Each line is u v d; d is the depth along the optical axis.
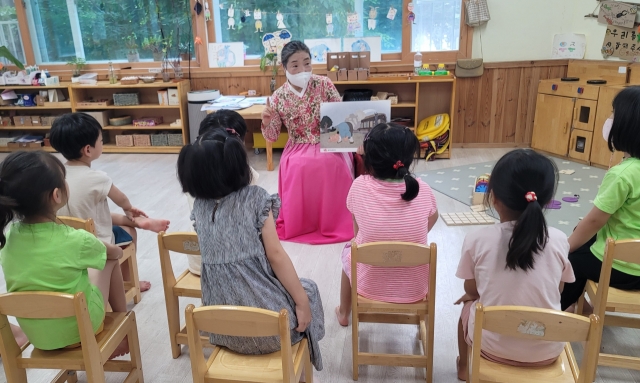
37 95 5.09
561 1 4.41
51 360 1.47
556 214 3.18
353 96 4.48
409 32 4.64
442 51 4.69
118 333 1.60
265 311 1.22
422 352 1.95
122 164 4.69
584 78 4.40
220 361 1.40
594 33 4.35
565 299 1.87
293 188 2.95
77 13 5.08
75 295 1.34
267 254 1.41
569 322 1.16
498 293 1.37
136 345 1.72
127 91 5.14
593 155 4.12
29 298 1.34
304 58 2.88
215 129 1.51
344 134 2.83
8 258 1.42
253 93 4.91
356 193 1.82
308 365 1.54
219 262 1.39
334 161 2.92
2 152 5.20
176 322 1.92
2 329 1.44
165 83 4.80
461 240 2.91
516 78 4.63
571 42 4.46
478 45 4.62
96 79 5.05
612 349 1.92
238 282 1.38
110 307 2.01
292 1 4.74
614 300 1.65
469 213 3.25
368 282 1.75
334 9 4.71
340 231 3.00
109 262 1.81
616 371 1.80
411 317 1.88
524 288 1.34
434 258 1.58
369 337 2.04
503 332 1.22
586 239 1.74
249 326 1.24
